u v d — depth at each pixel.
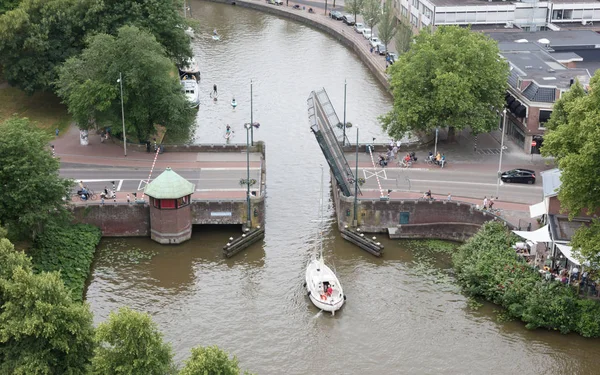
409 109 157.50
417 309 121.19
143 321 86.94
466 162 160.25
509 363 109.44
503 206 142.00
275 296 124.69
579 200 113.81
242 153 165.62
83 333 94.88
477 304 121.88
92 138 170.12
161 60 161.50
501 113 173.62
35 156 124.69
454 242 140.50
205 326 117.12
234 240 136.00
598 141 108.50
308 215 149.12
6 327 91.38
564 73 169.38
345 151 164.25
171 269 131.50
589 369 108.44
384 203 140.88
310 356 111.25
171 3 193.62
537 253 126.69
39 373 91.62
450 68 159.88
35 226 128.62
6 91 191.62
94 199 141.88
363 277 129.62
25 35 178.25
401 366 109.00
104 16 184.62
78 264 128.88
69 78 163.75
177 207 136.50
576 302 115.75
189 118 176.12
